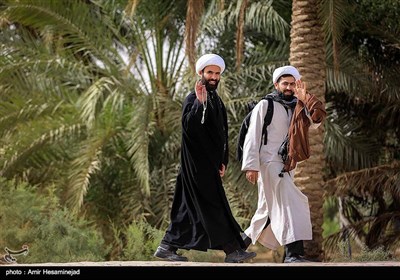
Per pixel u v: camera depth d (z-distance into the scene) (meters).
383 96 40.62
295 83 20.75
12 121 40.44
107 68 42.66
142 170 37.34
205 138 19.75
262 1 39.75
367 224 38.75
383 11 38.97
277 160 20.62
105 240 40.00
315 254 29.92
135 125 38.62
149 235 32.22
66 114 40.84
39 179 40.66
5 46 41.41
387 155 41.56
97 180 41.09
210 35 41.62
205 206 19.80
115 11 43.16
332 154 40.25
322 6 30.75
